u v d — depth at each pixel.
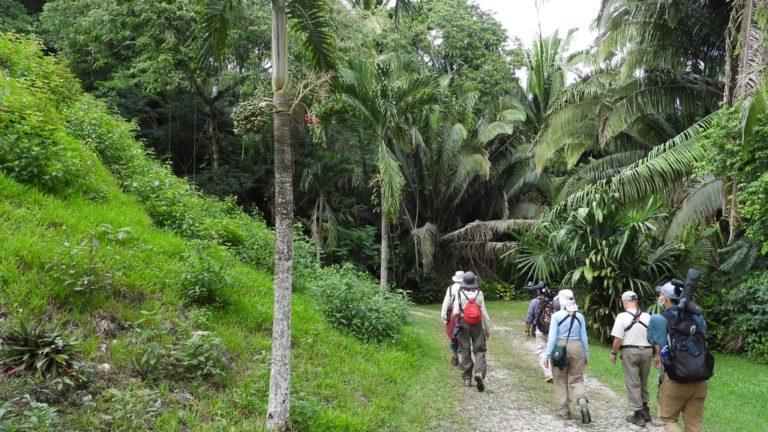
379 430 4.92
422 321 12.93
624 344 5.84
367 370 6.41
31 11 19.91
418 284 21.22
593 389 7.38
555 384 5.98
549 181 21.56
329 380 5.65
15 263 4.93
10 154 6.91
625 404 6.59
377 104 9.95
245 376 5.08
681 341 4.36
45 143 7.50
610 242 10.87
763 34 9.29
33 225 5.82
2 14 17.38
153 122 20.64
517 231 20.09
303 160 19.17
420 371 7.24
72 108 10.66
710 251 11.64
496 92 25.25
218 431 4.04
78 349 4.26
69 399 3.85
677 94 13.47
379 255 20.67
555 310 6.97
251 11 14.32
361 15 15.62
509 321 14.41
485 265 21.67
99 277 5.23
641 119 14.72
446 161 20.12
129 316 5.08
